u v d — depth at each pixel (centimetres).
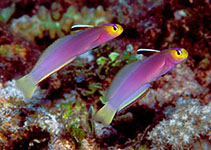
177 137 28
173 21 37
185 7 37
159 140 29
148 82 26
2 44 36
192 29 37
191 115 29
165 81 35
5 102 29
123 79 25
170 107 33
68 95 33
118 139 31
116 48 38
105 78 34
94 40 25
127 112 33
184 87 35
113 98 25
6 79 33
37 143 28
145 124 32
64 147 28
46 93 32
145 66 25
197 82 36
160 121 30
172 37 38
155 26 38
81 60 36
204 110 29
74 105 32
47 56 25
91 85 33
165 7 38
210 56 37
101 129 31
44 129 28
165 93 34
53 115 30
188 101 31
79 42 25
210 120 28
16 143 28
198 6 36
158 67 26
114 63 34
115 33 25
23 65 35
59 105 31
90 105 33
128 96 25
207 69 37
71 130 29
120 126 32
